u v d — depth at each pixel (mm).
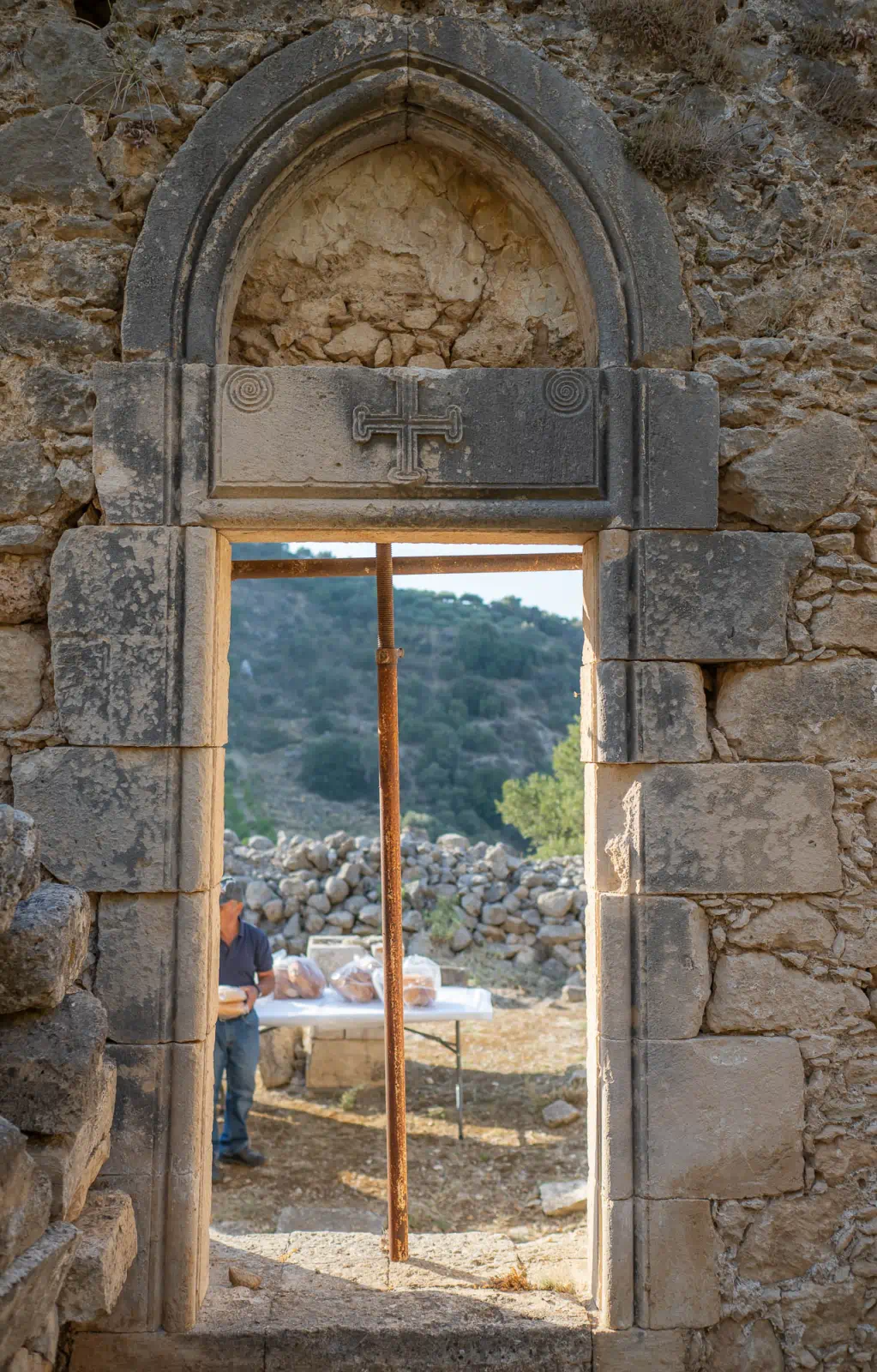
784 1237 3117
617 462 3211
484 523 3186
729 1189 3109
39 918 2463
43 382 3145
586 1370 3033
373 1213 4613
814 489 3301
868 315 3391
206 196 3162
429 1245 3627
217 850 3248
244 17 3273
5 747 3084
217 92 3256
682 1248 3086
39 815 3025
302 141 3207
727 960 3170
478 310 3475
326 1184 5012
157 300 3135
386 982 3619
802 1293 3098
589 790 3369
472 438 3197
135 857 3021
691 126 3289
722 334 3338
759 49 3463
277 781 44062
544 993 8547
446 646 54500
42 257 3197
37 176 3209
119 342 3199
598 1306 3135
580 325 3436
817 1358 3084
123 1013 2994
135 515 3082
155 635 3064
